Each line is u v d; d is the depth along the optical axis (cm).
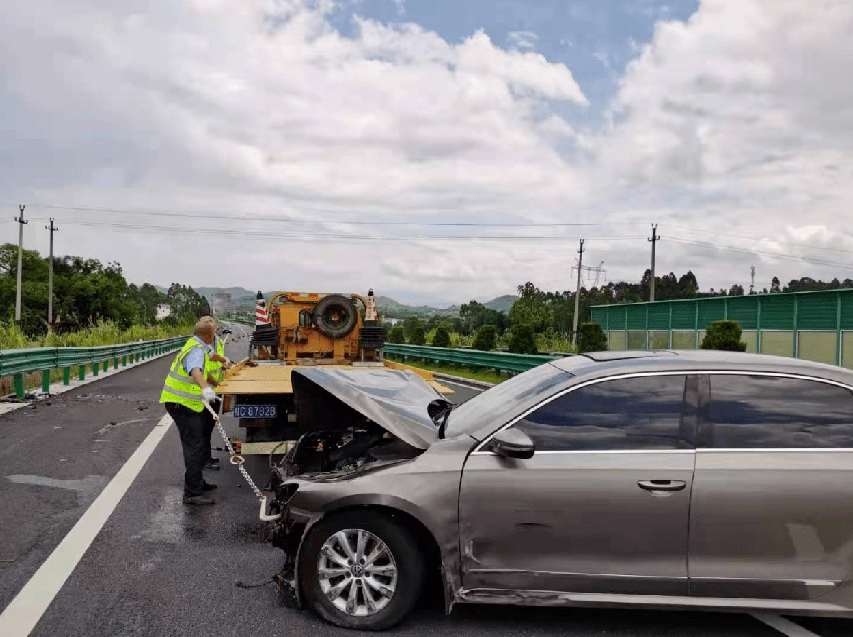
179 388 718
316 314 1193
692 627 447
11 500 721
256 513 690
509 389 496
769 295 3102
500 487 419
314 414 595
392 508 432
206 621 441
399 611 429
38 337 2612
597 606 415
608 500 413
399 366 1106
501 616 461
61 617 443
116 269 8781
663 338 3941
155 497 744
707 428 423
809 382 431
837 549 405
